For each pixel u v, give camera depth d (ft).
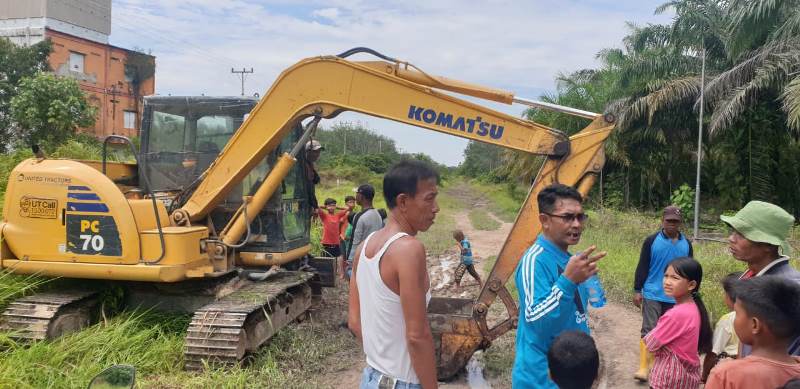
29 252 19.20
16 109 77.97
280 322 21.27
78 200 18.89
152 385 16.22
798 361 8.06
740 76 51.65
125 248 18.65
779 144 56.44
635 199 73.10
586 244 43.47
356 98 19.58
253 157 20.52
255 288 20.52
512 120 18.56
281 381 16.78
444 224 72.84
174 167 23.09
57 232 19.01
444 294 30.96
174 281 18.83
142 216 19.16
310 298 24.53
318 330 22.13
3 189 31.53
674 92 59.82
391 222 8.39
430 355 7.72
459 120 18.88
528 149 18.47
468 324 17.69
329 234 32.42
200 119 23.07
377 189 129.29
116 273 18.72
